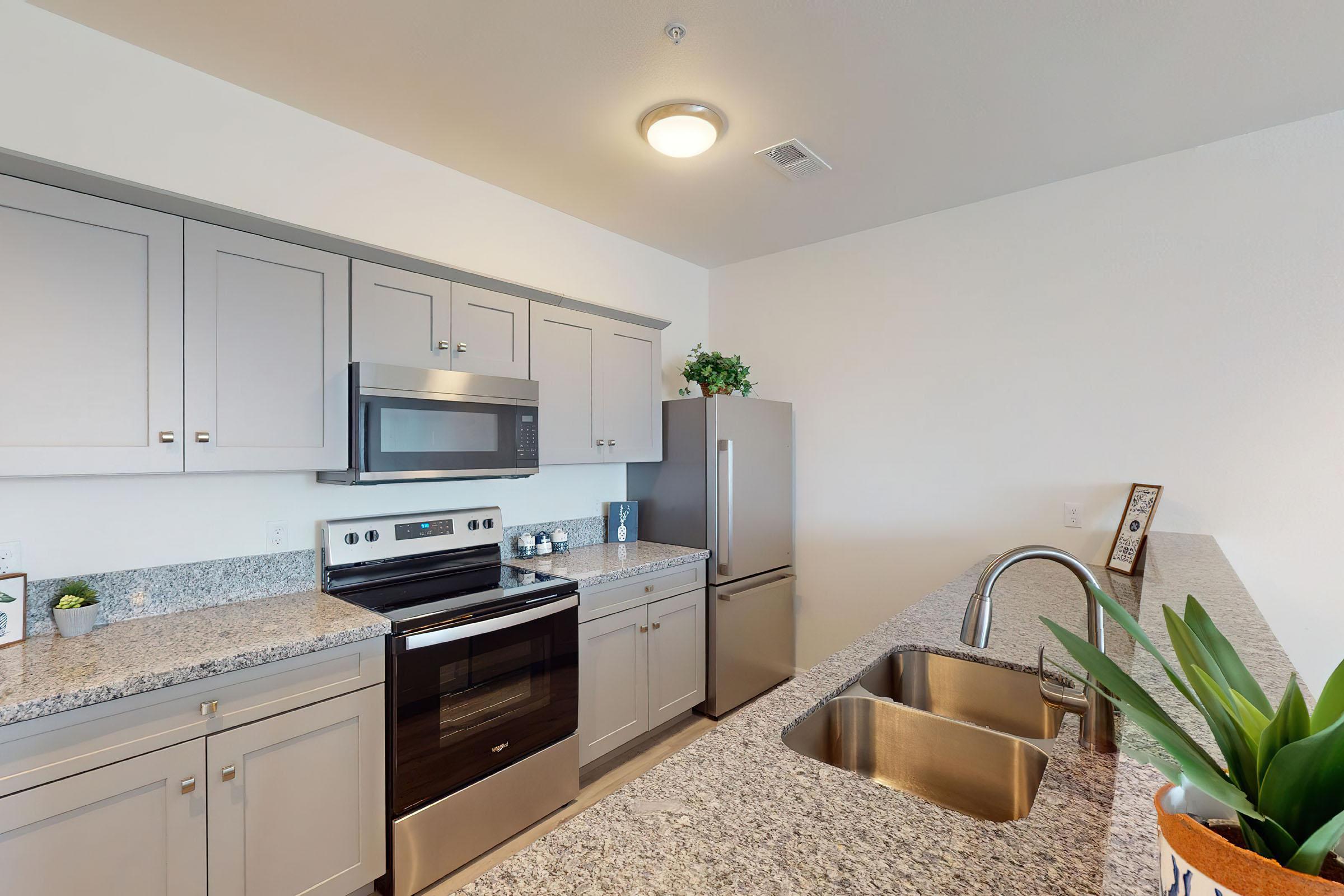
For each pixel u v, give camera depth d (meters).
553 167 2.51
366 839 1.69
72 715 1.23
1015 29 1.68
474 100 2.04
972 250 2.86
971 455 2.86
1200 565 1.77
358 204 2.25
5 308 1.37
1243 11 1.60
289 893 1.54
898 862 0.72
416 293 2.12
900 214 2.99
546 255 2.90
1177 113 2.10
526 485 2.86
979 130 2.21
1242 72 1.87
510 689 2.04
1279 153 2.18
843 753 1.25
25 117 1.61
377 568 2.25
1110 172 2.51
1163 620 1.25
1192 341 2.33
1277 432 2.18
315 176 2.14
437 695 1.83
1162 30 1.68
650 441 3.05
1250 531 2.21
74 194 1.45
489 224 2.66
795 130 2.21
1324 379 2.10
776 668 3.27
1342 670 0.45
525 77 1.91
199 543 1.89
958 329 2.90
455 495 2.57
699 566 2.93
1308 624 2.11
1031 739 1.22
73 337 1.45
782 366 3.54
